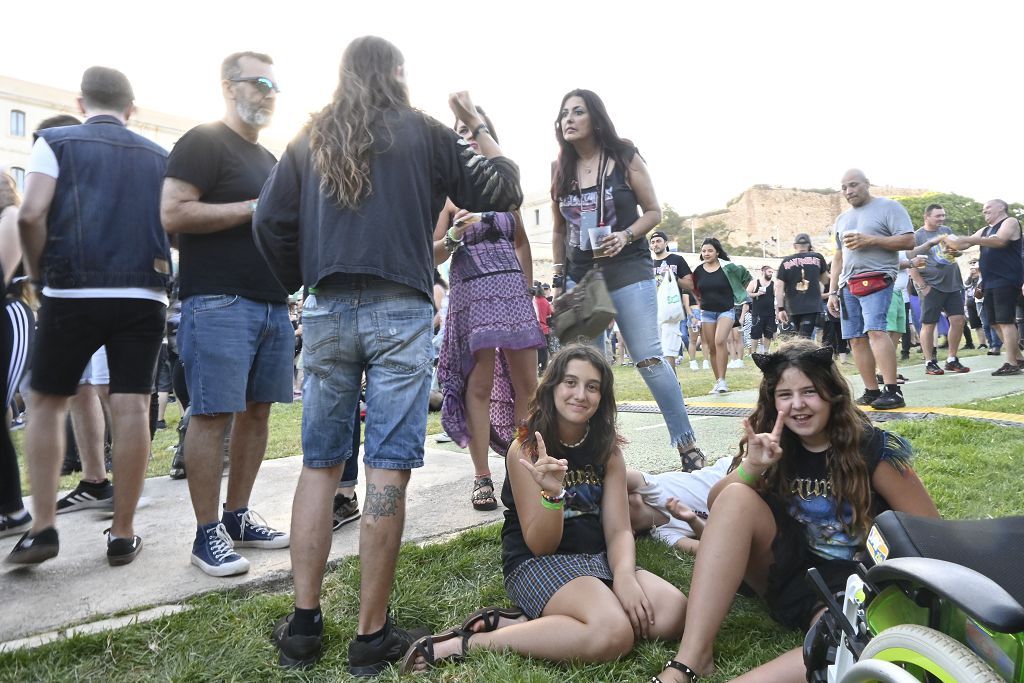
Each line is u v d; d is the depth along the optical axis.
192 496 2.88
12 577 2.81
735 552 2.10
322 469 2.25
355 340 2.16
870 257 6.07
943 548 1.35
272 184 2.25
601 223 4.07
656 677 1.99
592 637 2.10
